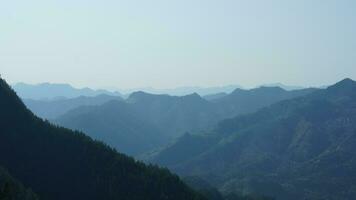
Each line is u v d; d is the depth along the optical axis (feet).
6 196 420.77
